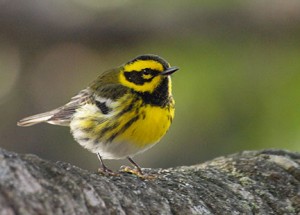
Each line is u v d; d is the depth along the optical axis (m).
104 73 10.08
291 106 14.67
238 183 8.17
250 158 8.71
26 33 15.66
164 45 15.66
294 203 8.02
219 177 8.20
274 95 14.84
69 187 6.23
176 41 15.53
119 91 9.58
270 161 8.62
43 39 15.76
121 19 15.70
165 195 7.25
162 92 9.53
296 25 15.20
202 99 14.97
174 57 15.45
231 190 7.98
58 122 10.50
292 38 15.29
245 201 7.86
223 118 14.89
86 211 6.19
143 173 7.98
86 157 16.12
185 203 7.27
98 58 16.09
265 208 7.87
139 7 15.73
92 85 10.00
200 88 14.98
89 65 16.14
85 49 15.98
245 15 15.28
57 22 15.67
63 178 6.27
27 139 15.92
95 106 9.66
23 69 16.03
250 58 15.23
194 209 7.28
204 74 15.11
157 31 15.58
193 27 15.42
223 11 15.34
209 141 14.95
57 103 16.08
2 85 16.14
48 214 5.86
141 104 9.42
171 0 15.70
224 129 14.88
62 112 10.24
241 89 14.98
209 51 15.32
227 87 15.00
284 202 8.01
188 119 15.04
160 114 9.45
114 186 6.83
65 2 15.85
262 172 8.38
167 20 15.54
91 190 6.38
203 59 15.28
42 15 15.59
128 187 7.07
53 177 6.23
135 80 9.60
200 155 14.97
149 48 15.75
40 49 15.88
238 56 15.26
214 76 15.09
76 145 16.02
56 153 15.95
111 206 6.49
